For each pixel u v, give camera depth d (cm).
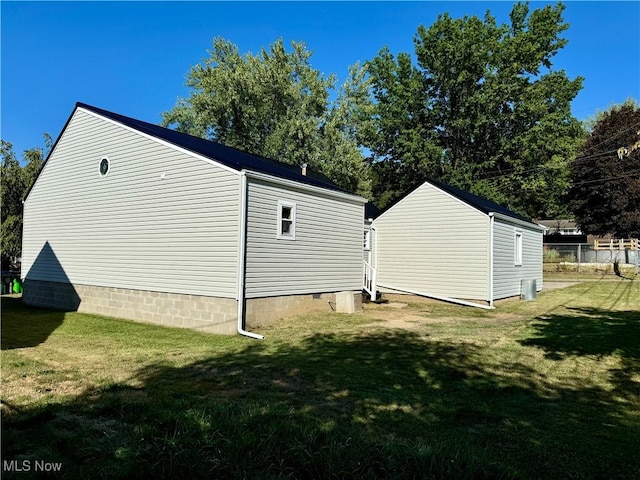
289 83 3216
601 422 453
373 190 3806
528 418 462
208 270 1002
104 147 1261
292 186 1109
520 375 632
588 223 3581
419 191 1655
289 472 331
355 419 450
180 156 1069
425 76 3484
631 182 3195
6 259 2381
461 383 589
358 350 784
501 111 3353
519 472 338
